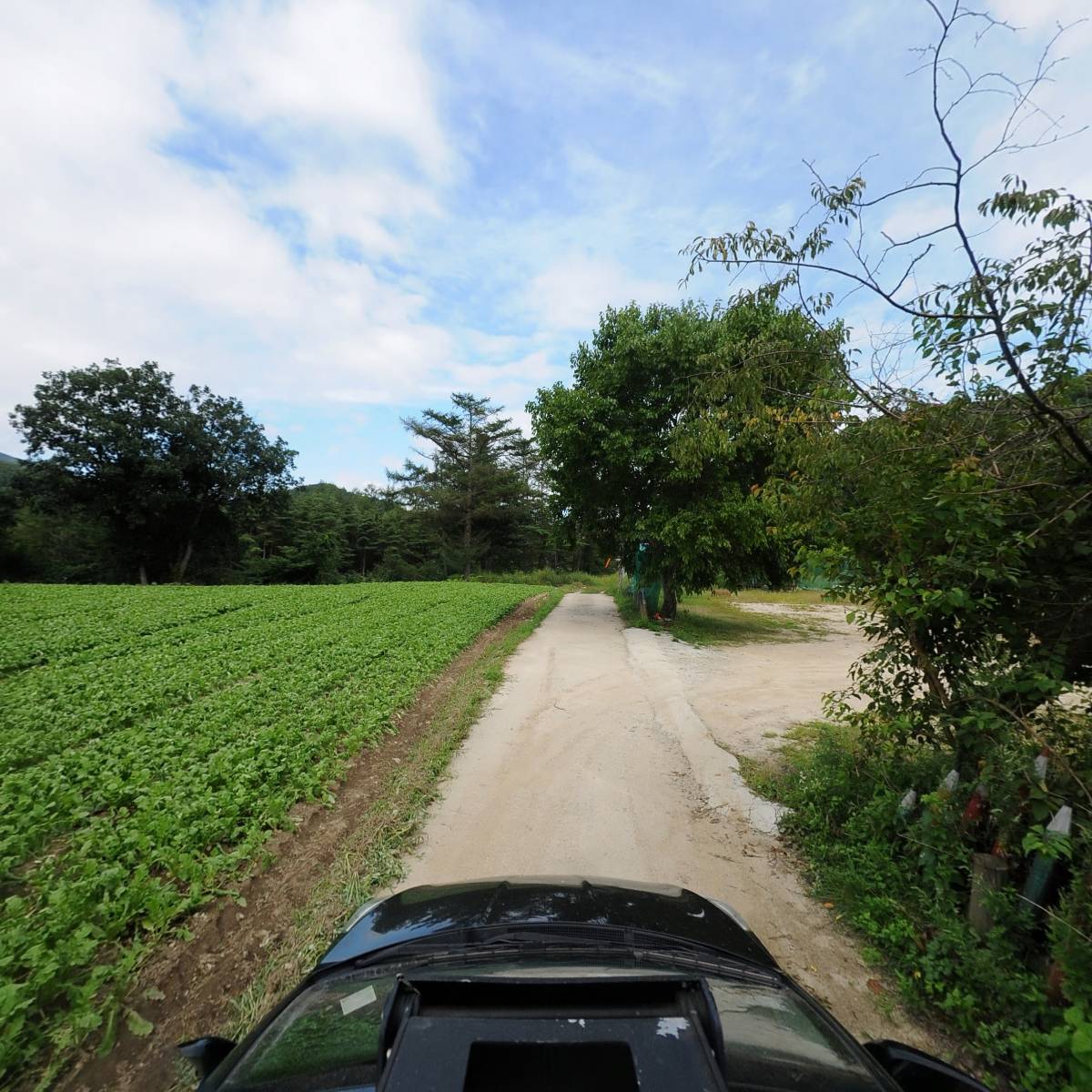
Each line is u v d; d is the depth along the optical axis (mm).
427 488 62125
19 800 6070
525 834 6016
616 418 19578
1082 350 3859
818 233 4609
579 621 24078
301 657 13320
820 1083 1874
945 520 4410
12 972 3734
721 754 8453
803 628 23547
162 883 4945
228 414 48125
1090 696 4566
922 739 5391
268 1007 3742
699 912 3232
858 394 5098
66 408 41344
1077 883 3447
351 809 6547
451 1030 1649
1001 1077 3354
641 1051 1607
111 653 13336
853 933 4602
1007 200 3785
